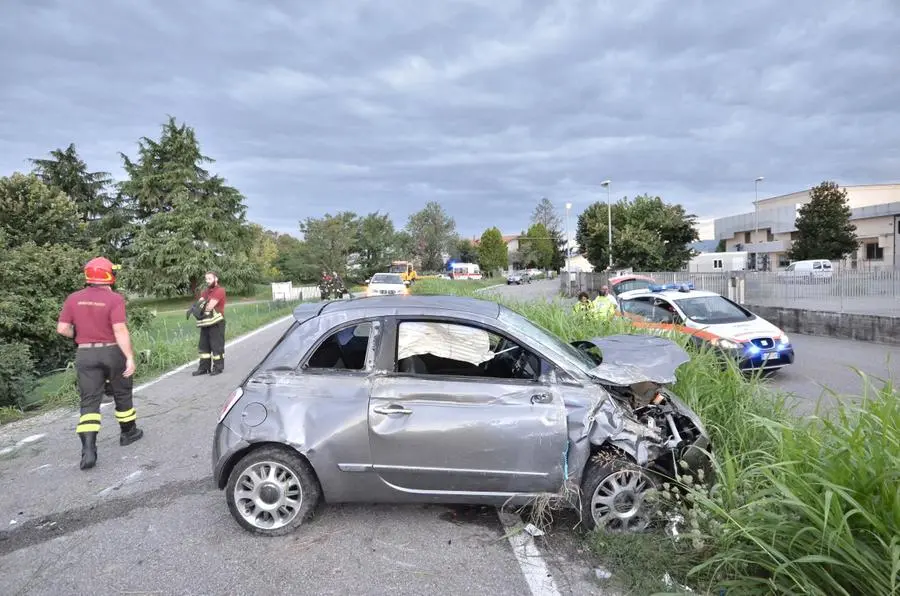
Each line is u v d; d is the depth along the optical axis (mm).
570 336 7465
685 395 5113
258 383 3822
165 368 10305
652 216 30516
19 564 3479
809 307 16781
